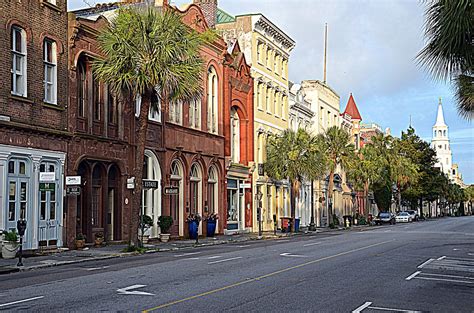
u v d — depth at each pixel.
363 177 73.75
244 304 11.34
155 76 24.77
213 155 40.44
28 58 23.89
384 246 28.89
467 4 9.92
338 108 76.56
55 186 25.31
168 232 33.31
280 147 47.47
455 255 23.78
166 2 34.97
